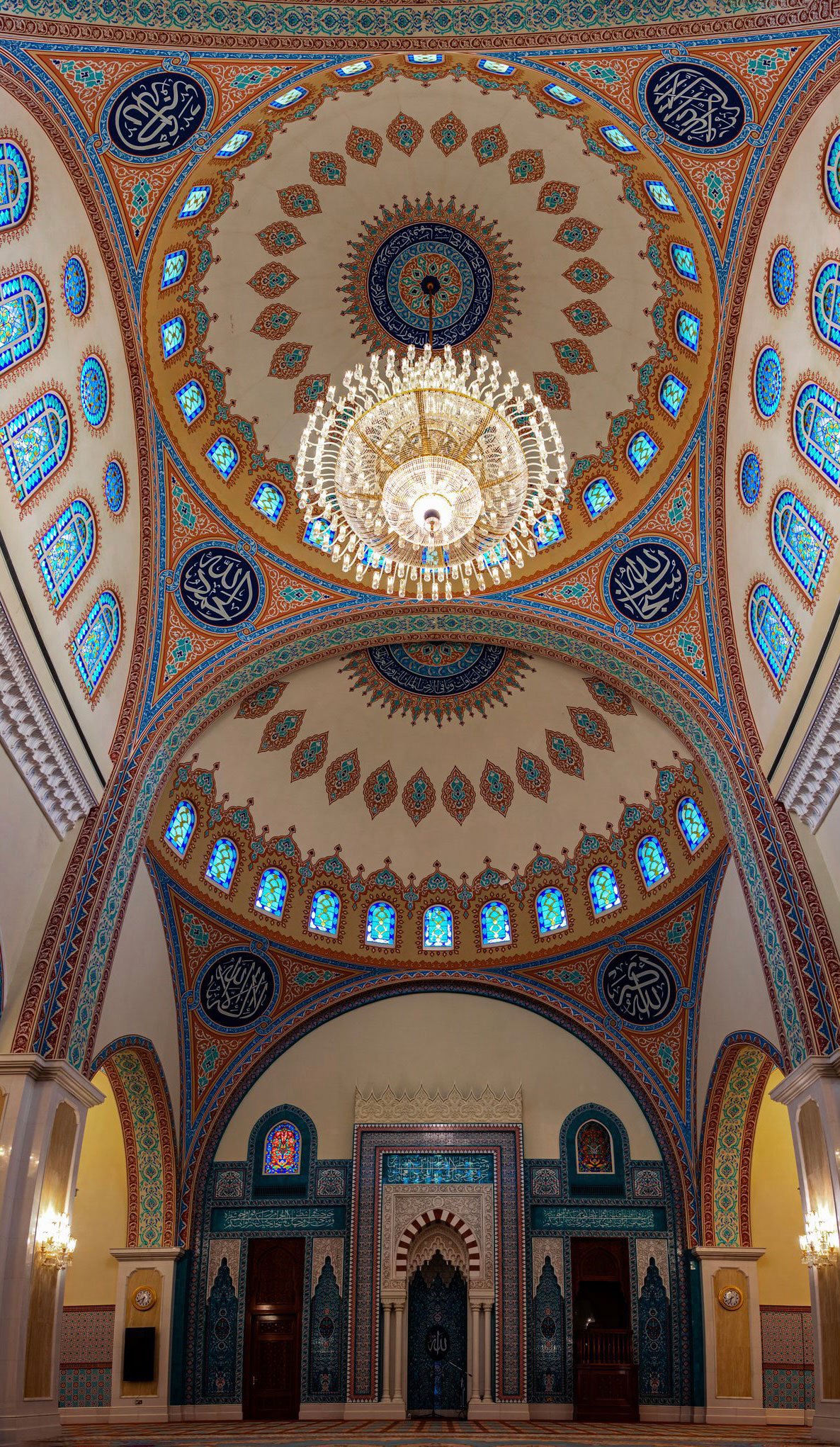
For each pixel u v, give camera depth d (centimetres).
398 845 1495
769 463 1003
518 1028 1462
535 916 1477
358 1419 1280
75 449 964
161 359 1072
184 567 1151
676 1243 1358
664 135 870
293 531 1191
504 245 1120
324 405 1197
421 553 962
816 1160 980
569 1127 1414
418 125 1012
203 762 1341
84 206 877
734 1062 1312
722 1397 1274
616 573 1171
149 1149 1356
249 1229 1374
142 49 734
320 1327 1330
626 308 1106
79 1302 1351
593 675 1233
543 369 1186
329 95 942
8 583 839
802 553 972
